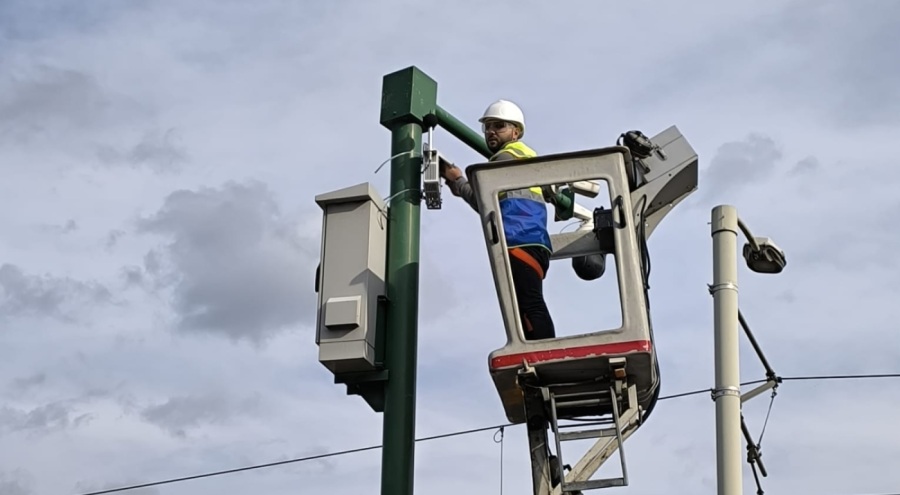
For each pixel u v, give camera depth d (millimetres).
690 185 12961
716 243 10812
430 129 12734
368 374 11922
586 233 12469
